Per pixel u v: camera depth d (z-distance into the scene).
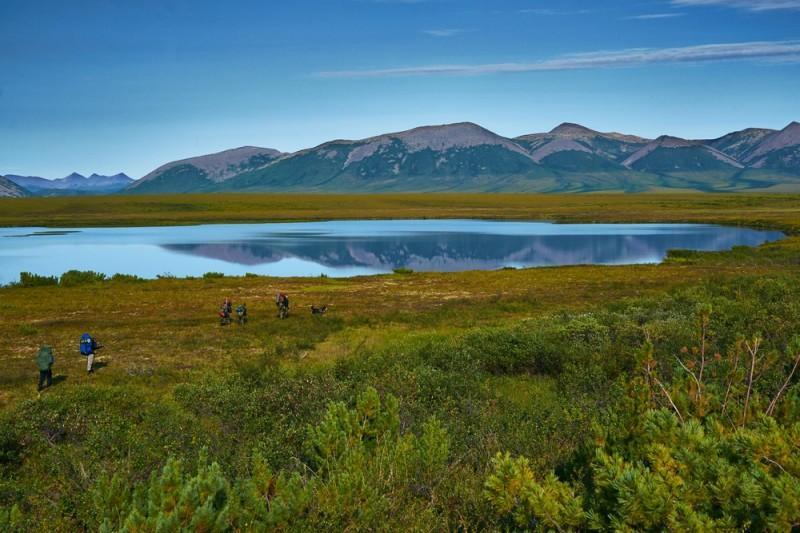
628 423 6.39
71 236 125.56
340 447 8.59
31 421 13.36
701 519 4.36
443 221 167.25
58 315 39.09
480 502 6.76
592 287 49.41
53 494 8.95
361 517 6.25
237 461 9.73
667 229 129.50
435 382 15.95
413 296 47.47
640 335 20.69
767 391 9.45
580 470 6.33
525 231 130.75
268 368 20.58
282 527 5.91
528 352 20.05
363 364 19.81
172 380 21.34
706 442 5.16
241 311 35.06
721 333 18.39
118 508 6.45
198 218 177.88
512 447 9.66
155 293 50.47
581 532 5.23
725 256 70.62
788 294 29.66
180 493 5.64
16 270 73.88
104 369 23.56
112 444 10.98
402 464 8.02
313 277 62.31
